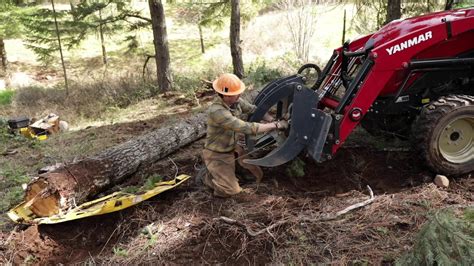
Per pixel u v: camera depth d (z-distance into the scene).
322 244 3.84
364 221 4.09
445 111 4.40
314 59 13.71
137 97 11.90
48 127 8.73
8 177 6.23
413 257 3.19
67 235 4.52
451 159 4.60
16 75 18.30
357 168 5.10
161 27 11.65
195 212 4.47
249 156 4.85
